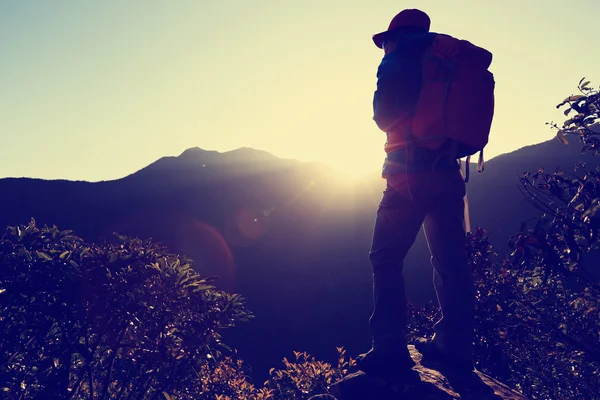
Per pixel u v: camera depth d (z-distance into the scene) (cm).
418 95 300
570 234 444
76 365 782
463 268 321
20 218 6581
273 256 6347
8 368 684
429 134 302
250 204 7412
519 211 4041
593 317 585
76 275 709
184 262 827
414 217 316
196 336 771
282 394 750
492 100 308
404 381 296
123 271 731
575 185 475
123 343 787
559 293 633
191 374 839
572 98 487
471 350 326
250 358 4584
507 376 740
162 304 755
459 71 296
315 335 5034
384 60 312
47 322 705
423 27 327
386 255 319
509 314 659
